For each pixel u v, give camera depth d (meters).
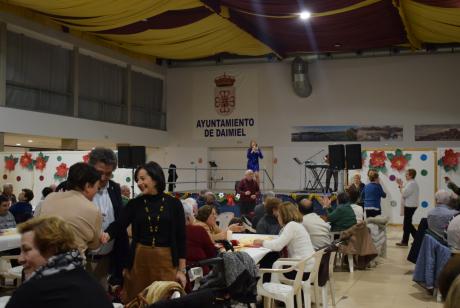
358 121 16.30
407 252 9.06
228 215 8.78
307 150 16.73
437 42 14.65
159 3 11.39
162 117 18.27
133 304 2.65
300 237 4.81
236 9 12.00
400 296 6.04
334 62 16.58
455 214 5.92
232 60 17.58
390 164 11.63
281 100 17.08
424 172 11.41
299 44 15.34
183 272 3.28
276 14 12.09
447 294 1.48
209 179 17.75
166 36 14.05
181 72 18.22
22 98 12.63
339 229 7.31
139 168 3.28
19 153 11.71
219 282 3.37
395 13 12.18
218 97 17.73
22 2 10.90
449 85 15.47
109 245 3.44
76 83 14.29
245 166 17.52
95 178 2.93
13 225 6.23
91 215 2.80
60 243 1.94
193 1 11.58
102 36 14.34
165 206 3.24
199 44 14.83
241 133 17.44
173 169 14.60
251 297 3.46
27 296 1.80
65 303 1.80
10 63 12.31
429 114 15.64
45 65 13.39
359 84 16.33
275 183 17.03
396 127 15.95
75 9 11.34
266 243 4.77
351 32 13.82
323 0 11.02
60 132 13.48
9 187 8.66
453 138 15.41
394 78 16.00
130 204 3.30
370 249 7.34
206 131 17.83
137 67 17.02
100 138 14.98
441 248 5.74
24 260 1.96
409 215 9.70
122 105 16.36
